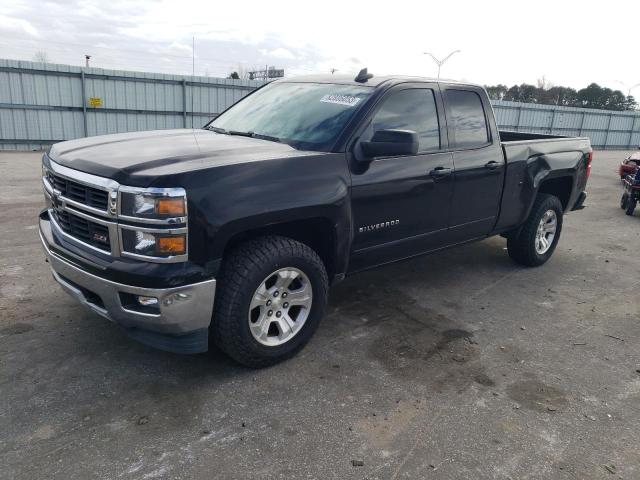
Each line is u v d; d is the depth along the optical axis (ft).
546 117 99.40
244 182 9.64
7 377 10.14
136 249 8.96
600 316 14.88
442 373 11.26
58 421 8.93
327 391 10.32
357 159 11.68
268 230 10.84
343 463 8.29
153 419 9.14
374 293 15.79
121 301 9.27
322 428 9.15
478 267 18.86
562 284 17.48
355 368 11.27
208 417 9.29
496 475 8.21
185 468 8.00
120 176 8.99
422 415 9.68
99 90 59.82
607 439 9.25
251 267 10.00
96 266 9.29
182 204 8.87
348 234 11.61
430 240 14.14
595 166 61.87
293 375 10.85
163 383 10.27
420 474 8.13
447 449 8.75
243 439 8.75
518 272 18.47
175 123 66.44
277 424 9.20
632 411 10.17
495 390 10.68
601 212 30.99
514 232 18.29
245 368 10.95
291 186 10.27
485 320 14.23
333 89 13.43
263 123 13.34
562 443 9.07
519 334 13.44
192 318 9.40
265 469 8.07
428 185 13.32
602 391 10.86
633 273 19.06
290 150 11.19
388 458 8.46
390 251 13.12
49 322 12.48
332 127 11.91
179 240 8.95
